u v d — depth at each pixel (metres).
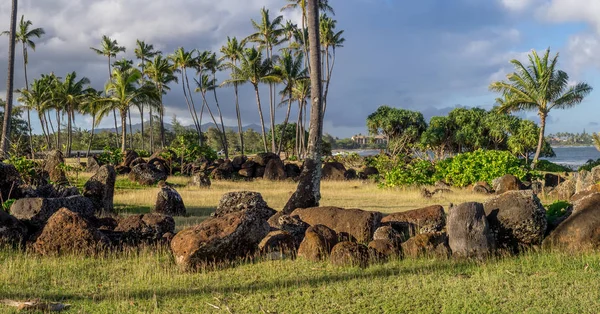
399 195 22.69
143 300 6.66
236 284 7.34
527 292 6.66
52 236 9.00
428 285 7.02
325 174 35.38
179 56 61.84
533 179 26.73
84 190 15.72
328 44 55.41
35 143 83.06
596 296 6.36
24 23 57.88
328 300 6.54
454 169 26.05
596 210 8.66
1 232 9.23
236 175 34.72
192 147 37.94
